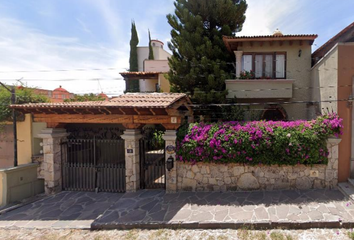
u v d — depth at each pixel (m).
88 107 5.93
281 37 9.26
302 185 6.03
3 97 7.56
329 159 5.95
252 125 6.23
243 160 6.00
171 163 6.12
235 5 10.34
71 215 5.48
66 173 7.33
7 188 6.36
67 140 7.41
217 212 5.03
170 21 10.88
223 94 9.54
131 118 6.50
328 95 7.16
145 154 7.21
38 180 7.42
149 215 5.09
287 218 4.56
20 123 7.58
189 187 6.42
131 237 4.43
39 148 7.73
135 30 20.66
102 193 6.91
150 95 7.43
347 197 5.34
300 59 9.95
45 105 6.21
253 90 9.55
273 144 5.86
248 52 10.11
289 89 9.39
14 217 5.49
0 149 7.84
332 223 4.34
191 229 4.61
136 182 6.75
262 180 6.13
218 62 10.12
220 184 6.29
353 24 8.02
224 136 6.06
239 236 4.24
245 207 5.18
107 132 7.35
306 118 9.84
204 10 10.38
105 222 4.88
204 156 6.12
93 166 7.15
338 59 6.12
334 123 5.77
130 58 20.53
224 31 10.49
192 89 10.67
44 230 4.83
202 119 10.72
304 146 5.77
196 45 10.38
